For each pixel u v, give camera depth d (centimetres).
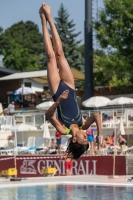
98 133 1385
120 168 3269
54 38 1462
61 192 2253
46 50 1456
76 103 1441
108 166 3312
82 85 8781
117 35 5119
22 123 4619
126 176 3052
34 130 4409
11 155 3662
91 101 4381
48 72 1450
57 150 3766
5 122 4647
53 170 3167
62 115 1420
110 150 3622
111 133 4106
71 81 1447
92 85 5303
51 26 1473
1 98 6744
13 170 3106
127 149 3578
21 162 3606
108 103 4306
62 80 1448
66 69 1447
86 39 5309
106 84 6262
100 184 2566
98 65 5841
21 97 6078
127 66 5094
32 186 2552
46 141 4209
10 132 4612
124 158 3259
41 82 6831
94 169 3359
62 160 3406
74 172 3428
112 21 5162
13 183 2631
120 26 5050
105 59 5178
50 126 4450
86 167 3394
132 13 5025
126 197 2048
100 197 2058
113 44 5125
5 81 6731
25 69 11044
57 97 1432
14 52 11100
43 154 3681
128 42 5112
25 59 11062
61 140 3934
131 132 4028
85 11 5334
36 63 11262
